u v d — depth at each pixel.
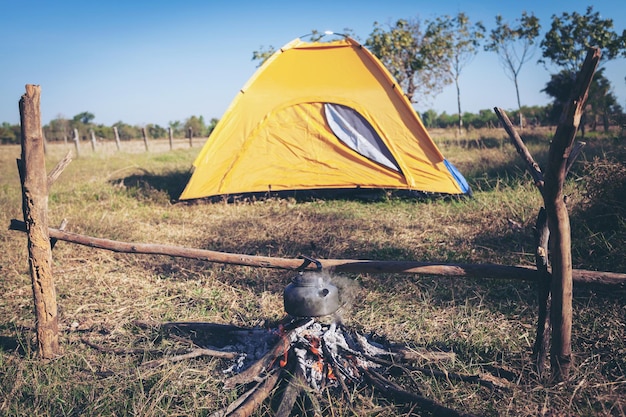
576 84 2.81
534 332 4.31
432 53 23.30
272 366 3.70
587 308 4.60
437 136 24.64
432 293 5.18
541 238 3.61
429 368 3.78
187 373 3.77
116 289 5.61
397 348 4.00
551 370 3.52
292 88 9.83
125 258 6.59
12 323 4.85
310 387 3.48
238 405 3.35
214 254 4.10
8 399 3.57
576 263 5.56
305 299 3.65
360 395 3.45
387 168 9.73
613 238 5.93
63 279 5.91
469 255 6.26
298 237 7.41
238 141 9.85
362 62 9.77
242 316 4.88
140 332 4.55
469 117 49.34
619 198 6.47
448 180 9.55
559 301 3.37
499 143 17.70
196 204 9.98
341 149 9.84
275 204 9.75
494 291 5.19
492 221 7.59
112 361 4.04
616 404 3.32
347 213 8.80
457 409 3.28
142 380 3.71
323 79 9.80
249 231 7.83
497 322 4.52
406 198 9.88
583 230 6.43
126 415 3.37
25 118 3.93
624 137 7.93
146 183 11.43
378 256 6.43
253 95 9.85
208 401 3.46
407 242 6.99
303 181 9.97
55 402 3.52
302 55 9.88
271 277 5.88
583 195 6.84
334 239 7.16
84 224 8.02
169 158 19.19
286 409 3.27
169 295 5.48
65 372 3.89
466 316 4.59
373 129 9.69
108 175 12.89
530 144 16.52
